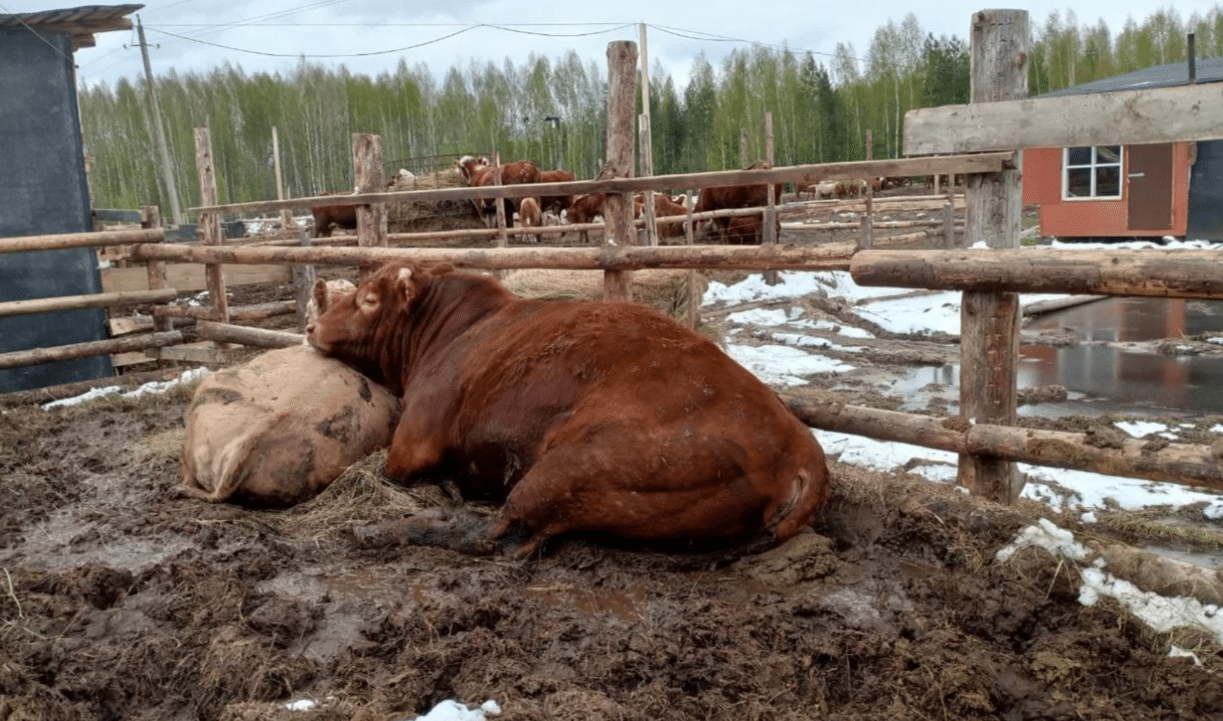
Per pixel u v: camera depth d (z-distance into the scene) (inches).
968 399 174.2
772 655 119.7
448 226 821.9
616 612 134.6
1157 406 277.3
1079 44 2854.3
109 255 471.2
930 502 160.1
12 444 247.4
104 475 212.7
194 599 139.4
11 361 320.8
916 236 672.4
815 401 191.0
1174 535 169.5
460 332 186.4
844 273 590.2
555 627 129.6
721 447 138.7
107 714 115.9
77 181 366.0
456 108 2605.8
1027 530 146.9
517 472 160.9
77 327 364.8
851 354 376.8
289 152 2362.2
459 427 169.0
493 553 152.8
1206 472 142.9
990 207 183.6
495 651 121.6
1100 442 154.1
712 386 144.5
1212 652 120.3
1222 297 137.8
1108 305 502.0
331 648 128.0
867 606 135.4
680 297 313.4
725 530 143.3
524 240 782.5
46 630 132.9
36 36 352.2
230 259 337.4
